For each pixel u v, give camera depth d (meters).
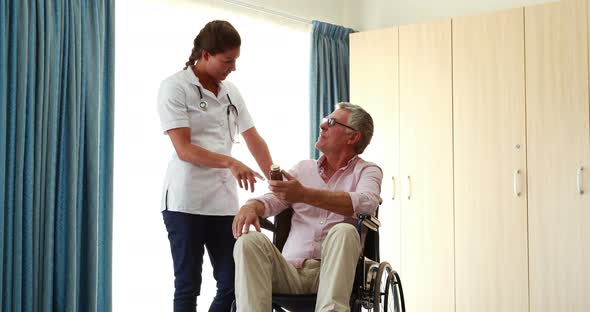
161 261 3.69
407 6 4.94
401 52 4.45
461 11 4.67
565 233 3.79
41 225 2.97
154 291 3.66
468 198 4.12
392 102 4.48
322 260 2.29
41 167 2.98
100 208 3.23
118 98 3.53
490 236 4.04
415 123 4.36
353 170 2.64
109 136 3.25
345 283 2.23
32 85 2.94
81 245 3.14
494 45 4.06
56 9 3.05
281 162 4.50
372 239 2.61
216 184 2.79
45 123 2.99
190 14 3.85
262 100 4.37
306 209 2.61
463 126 4.16
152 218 3.65
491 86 4.06
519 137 3.95
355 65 4.68
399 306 3.04
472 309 4.08
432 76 4.30
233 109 2.91
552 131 3.84
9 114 2.88
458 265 4.14
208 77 2.81
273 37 4.46
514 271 3.95
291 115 4.60
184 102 2.71
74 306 3.05
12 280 2.86
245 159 4.14
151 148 3.65
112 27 3.30
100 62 3.22
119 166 3.53
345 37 4.94
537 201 3.88
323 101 4.74
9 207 2.85
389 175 4.46
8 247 2.84
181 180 2.73
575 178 3.76
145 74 3.63
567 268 3.78
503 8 4.47
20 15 2.93
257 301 2.24
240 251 2.28
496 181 4.02
